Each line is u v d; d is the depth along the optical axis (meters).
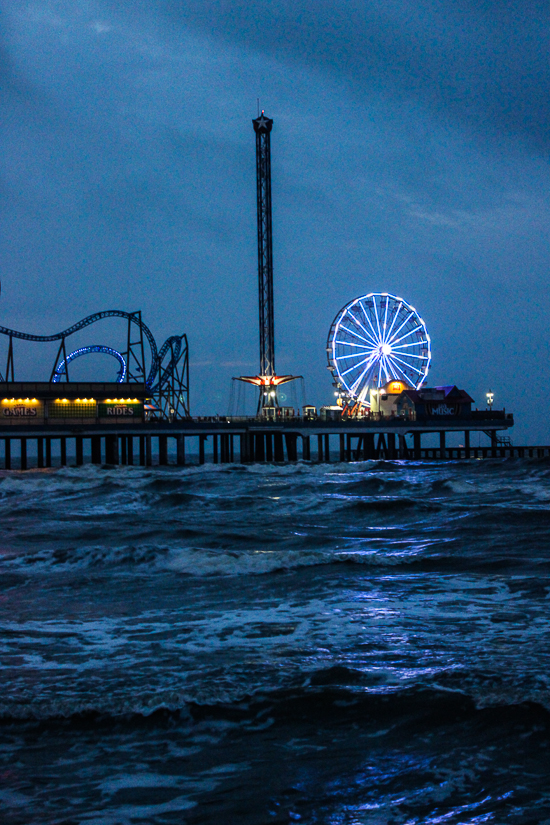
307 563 25.03
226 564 25.00
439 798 9.20
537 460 94.69
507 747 10.39
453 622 17.30
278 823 8.74
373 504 42.22
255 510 44.06
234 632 16.69
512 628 16.59
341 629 16.81
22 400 96.44
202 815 8.92
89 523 38.56
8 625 17.56
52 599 20.58
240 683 12.95
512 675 12.88
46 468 98.81
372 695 12.23
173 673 13.64
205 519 40.06
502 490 53.06
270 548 29.67
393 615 18.16
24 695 12.57
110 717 11.64
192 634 16.55
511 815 8.76
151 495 50.78
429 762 10.09
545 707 11.42
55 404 98.00
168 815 8.92
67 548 29.81
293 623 17.47
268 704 12.04
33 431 94.06
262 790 9.46
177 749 10.62
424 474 77.19
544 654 14.27
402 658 14.31
